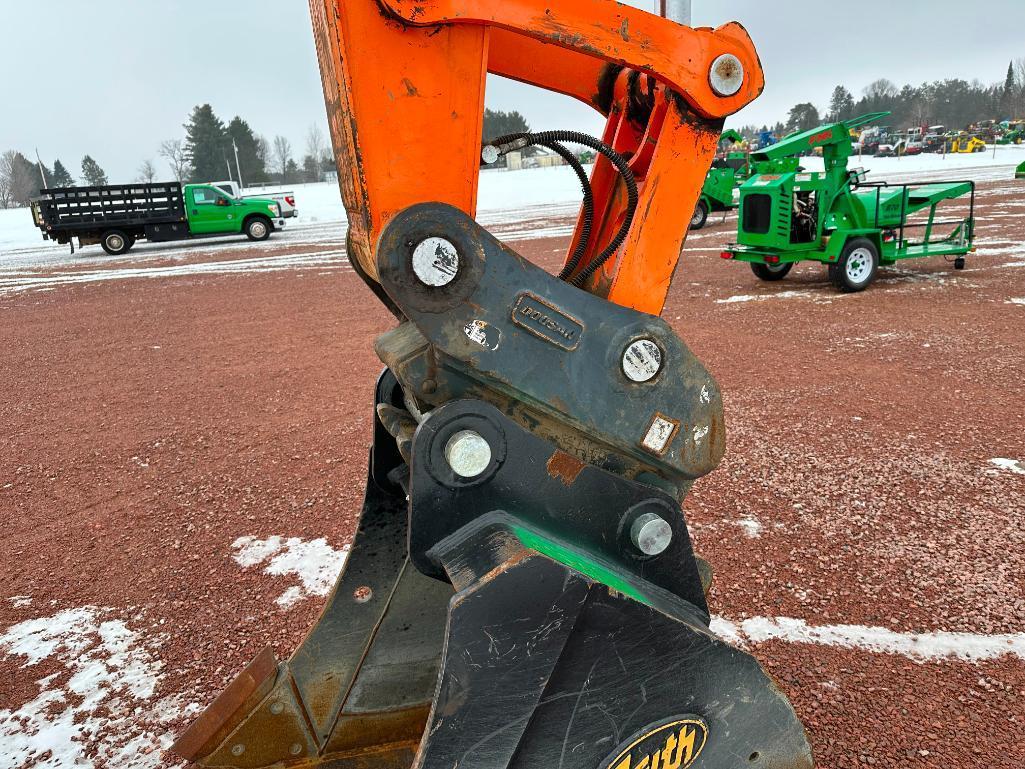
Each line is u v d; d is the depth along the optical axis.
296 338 9.47
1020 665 2.79
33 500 4.84
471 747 1.43
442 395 1.63
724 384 6.38
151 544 4.14
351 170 1.59
